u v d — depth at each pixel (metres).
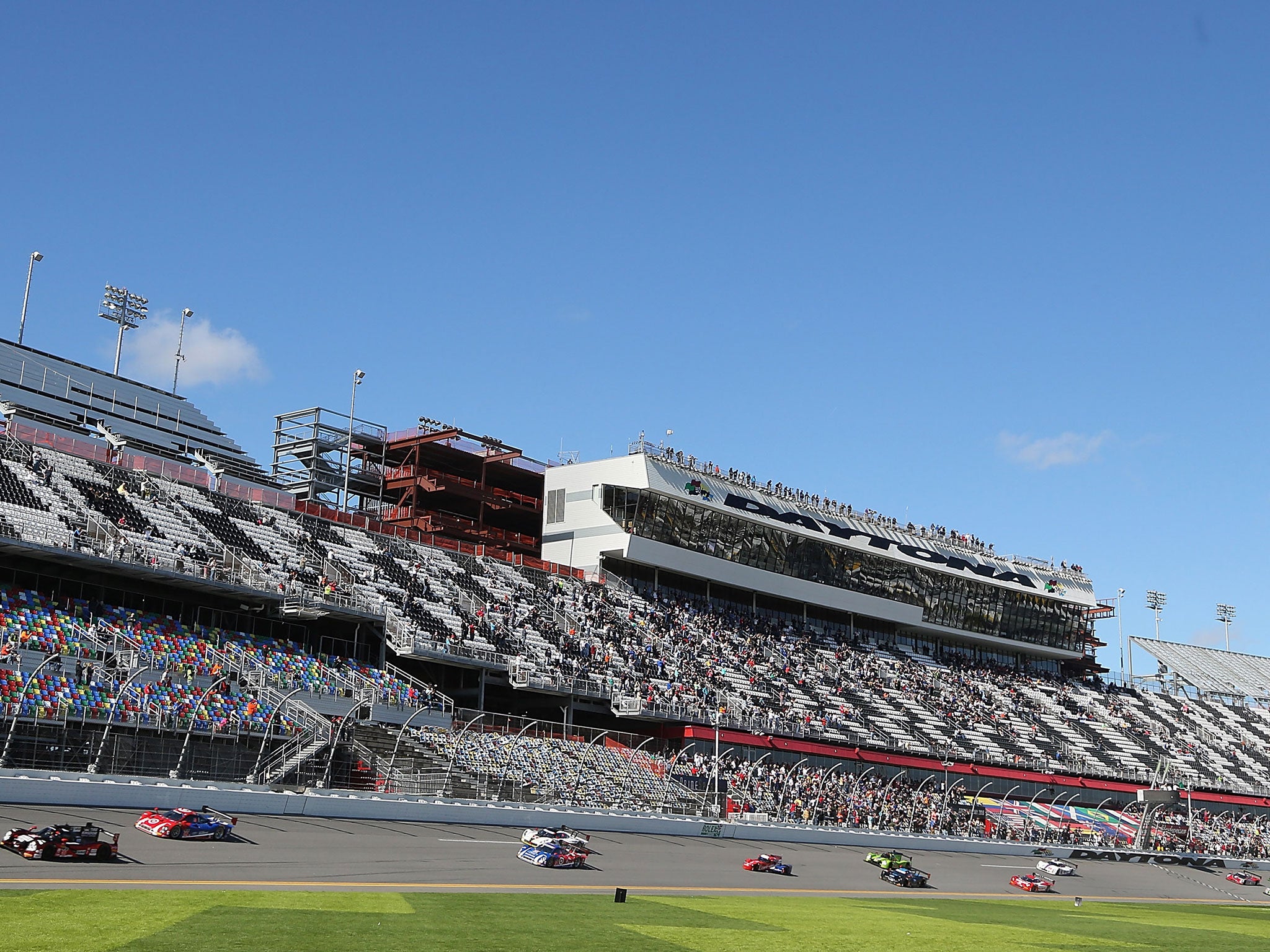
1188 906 78.75
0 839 44.44
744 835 79.31
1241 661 167.62
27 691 58.84
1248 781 132.50
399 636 83.75
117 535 74.94
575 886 53.97
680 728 93.50
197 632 74.75
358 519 100.69
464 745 75.88
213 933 32.22
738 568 115.25
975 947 43.22
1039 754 117.75
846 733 104.12
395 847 56.47
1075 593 146.00
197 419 104.06
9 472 75.88
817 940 41.50
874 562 126.62
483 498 117.25
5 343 92.38
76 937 30.19
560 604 101.38
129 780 57.06
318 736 68.94
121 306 108.75
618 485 109.88
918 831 95.12
